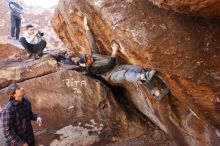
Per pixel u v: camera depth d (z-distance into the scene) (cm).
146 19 341
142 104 569
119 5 362
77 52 692
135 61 394
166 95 445
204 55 322
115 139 573
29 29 725
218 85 327
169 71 338
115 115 596
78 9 455
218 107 348
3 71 643
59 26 660
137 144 560
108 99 604
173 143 550
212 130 394
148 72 387
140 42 337
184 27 324
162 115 488
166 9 325
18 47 932
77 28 553
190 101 365
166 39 328
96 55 500
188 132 449
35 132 565
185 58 327
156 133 584
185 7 288
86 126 577
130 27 345
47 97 593
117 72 479
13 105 375
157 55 335
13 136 366
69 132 567
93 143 563
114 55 453
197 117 409
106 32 436
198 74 328
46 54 735
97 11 407
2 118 368
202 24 321
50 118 582
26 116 387
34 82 600
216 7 273
